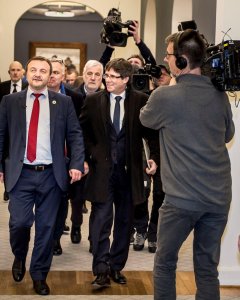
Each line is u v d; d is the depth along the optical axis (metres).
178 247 3.62
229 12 4.89
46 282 4.93
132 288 4.84
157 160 4.70
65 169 4.57
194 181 3.50
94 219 4.71
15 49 15.73
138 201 4.62
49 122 4.53
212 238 3.63
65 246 6.14
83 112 4.74
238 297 4.75
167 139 3.58
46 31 15.75
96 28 15.82
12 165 4.51
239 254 4.99
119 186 4.70
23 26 15.68
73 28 15.79
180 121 3.52
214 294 3.66
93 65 5.80
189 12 8.82
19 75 7.88
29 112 4.53
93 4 12.98
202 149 3.51
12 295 4.59
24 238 4.67
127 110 4.63
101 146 4.64
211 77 3.58
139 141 4.65
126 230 4.82
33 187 4.53
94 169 4.65
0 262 5.50
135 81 4.73
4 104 4.59
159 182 5.70
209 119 3.53
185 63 3.57
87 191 4.66
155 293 3.69
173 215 3.54
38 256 4.61
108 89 4.64
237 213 4.96
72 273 5.22
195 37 3.58
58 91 5.47
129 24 5.50
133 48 12.45
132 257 5.77
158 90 3.61
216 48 3.71
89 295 4.66
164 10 9.73
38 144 4.51
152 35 11.48
